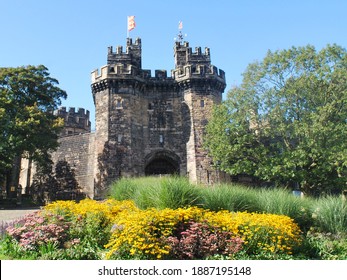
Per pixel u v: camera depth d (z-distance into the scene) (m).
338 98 29.22
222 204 14.73
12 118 37.72
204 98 41.28
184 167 40.41
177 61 43.94
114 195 19.12
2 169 36.88
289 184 31.17
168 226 10.75
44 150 41.03
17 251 10.73
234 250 10.59
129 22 44.94
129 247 10.06
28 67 41.75
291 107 30.12
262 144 31.25
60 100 44.31
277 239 11.34
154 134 41.44
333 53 30.14
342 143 27.84
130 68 40.75
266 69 31.58
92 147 43.56
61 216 12.29
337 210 15.42
